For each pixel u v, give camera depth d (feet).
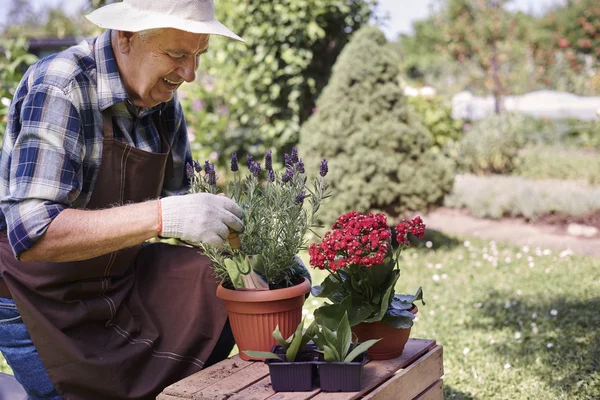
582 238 19.43
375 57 17.17
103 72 6.12
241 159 21.42
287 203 6.28
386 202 16.53
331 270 5.87
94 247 5.48
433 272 15.38
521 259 16.55
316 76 20.43
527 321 11.58
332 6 19.80
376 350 5.81
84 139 6.03
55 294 6.03
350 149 16.55
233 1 19.88
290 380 5.21
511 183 24.85
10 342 6.26
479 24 43.65
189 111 21.61
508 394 8.55
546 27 62.13
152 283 6.81
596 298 12.73
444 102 32.12
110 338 6.26
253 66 20.34
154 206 5.52
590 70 49.67
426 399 6.05
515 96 44.83
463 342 10.60
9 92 15.61
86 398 5.96
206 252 6.38
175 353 6.36
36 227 5.41
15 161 5.72
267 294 5.82
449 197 24.18
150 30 5.79
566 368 9.27
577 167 29.14
